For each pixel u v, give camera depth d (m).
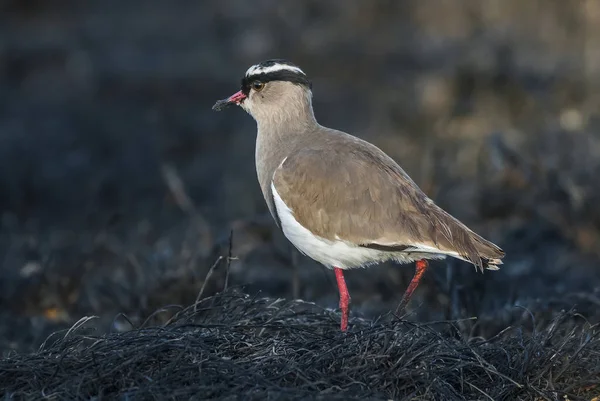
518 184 15.96
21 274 13.56
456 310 10.62
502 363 8.47
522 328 10.06
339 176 9.39
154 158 21.42
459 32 29.50
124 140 22.66
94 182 19.69
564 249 14.70
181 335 8.59
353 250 9.42
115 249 15.20
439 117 21.53
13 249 15.91
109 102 26.16
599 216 14.90
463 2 30.02
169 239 15.69
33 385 8.22
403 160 18.95
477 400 8.03
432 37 29.47
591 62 24.59
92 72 28.38
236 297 9.76
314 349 8.67
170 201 18.42
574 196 15.09
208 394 7.65
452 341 8.68
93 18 35.88
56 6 37.03
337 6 32.69
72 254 15.02
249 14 33.75
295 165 9.62
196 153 21.97
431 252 9.26
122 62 29.50
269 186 10.13
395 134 21.25
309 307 11.62
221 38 31.98
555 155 17.14
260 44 29.97
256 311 9.78
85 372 8.13
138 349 8.29
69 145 22.36
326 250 9.54
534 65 24.41
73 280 13.27
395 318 8.88
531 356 8.43
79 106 25.77
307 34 30.66
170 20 35.03
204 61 29.41
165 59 29.83
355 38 30.36
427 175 16.28
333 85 26.88
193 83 27.20
